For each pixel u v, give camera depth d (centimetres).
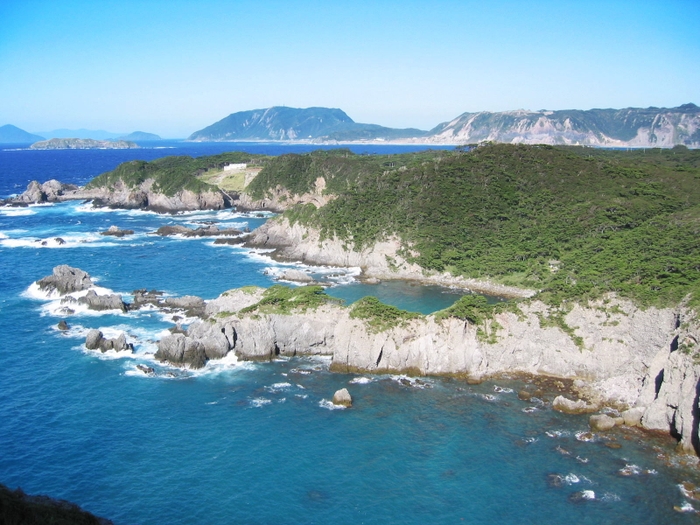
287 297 8275
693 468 5266
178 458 5459
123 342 7900
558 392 6775
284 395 6725
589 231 11669
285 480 5141
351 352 7381
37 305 9831
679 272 7538
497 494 4950
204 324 7962
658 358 6259
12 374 7188
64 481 5097
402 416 6241
